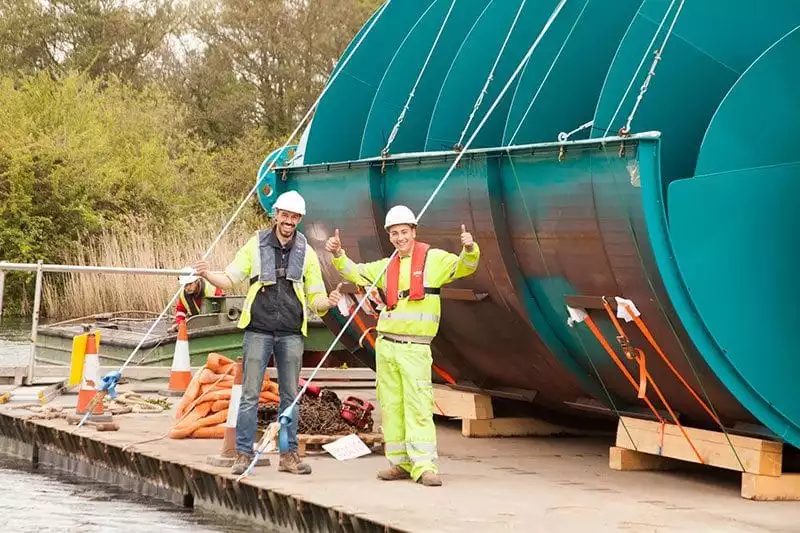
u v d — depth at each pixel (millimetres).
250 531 10477
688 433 11047
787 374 10398
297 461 11297
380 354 11039
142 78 65688
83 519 10984
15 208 41938
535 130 11781
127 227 43000
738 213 10258
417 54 13984
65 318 32344
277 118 62406
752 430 10609
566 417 14094
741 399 10266
